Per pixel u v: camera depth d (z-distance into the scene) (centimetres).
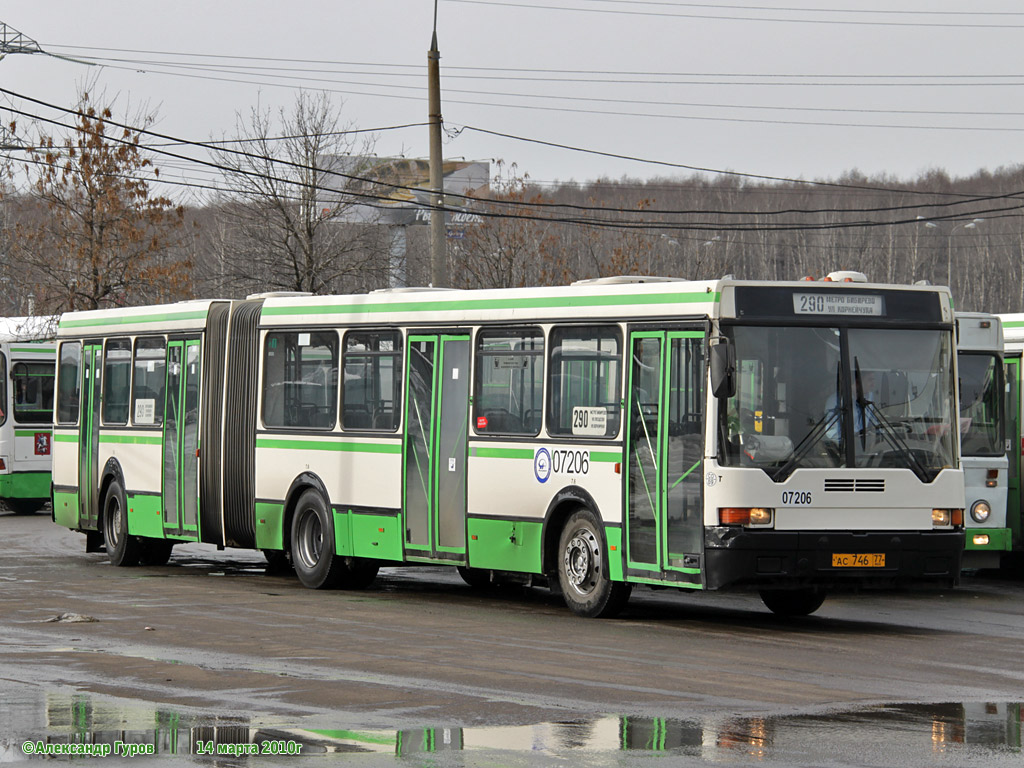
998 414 3928
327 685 2191
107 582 3947
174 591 3697
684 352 2941
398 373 3606
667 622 3078
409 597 3612
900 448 2961
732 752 1734
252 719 1925
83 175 8900
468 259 11356
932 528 2966
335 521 3747
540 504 3231
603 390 3114
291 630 2877
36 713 1962
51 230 9156
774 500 2858
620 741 1792
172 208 9194
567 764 1669
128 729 1858
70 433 4841
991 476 3912
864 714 1978
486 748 1752
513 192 11481
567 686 2188
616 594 3103
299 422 3894
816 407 2920
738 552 2828
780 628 3006
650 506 2991
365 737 1811
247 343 4081
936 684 2253
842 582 2898
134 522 4481
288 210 9312
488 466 3350
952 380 3031
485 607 3372
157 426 4397
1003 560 4488
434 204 6288
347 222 9856
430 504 3491
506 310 3344
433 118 6309
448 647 2627
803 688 2194
